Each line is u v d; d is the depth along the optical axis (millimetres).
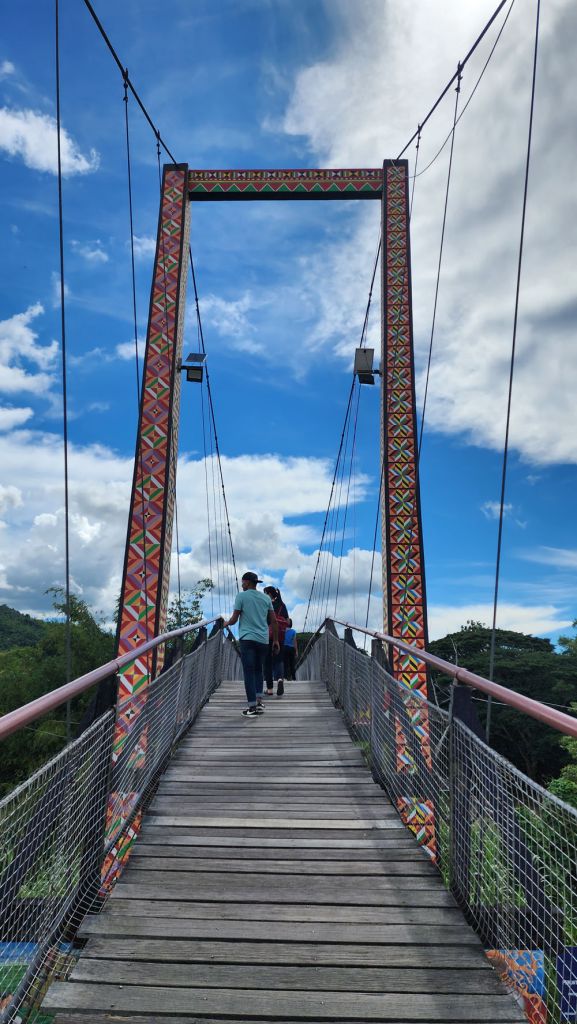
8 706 25828
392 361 10258
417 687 8953
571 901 2252
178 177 10859
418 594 9305
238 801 4957
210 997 2617
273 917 3258
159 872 3766
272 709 8266
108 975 2742
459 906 3373
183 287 10398
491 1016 2533
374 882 3652
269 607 8078
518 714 33281
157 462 9195
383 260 10695
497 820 2939
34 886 2553
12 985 2426
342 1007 2572
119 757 4004
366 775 5586
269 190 10992
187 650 7723
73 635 27141
